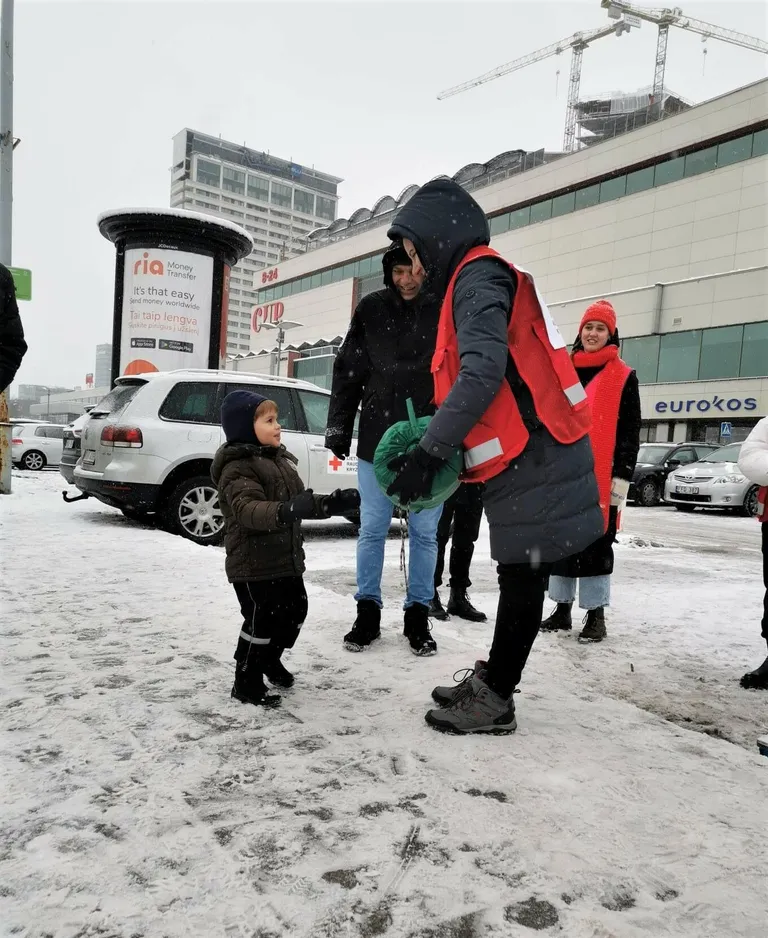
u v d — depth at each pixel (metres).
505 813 1.67
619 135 34.75
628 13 67.50
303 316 59.75
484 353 1.90
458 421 1.90
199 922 1.25
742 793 1.81
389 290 3.14
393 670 2.77
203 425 6.68
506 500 2.08
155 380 6.65
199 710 2.26
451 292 2.11
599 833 1.59
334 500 1.99
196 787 1.75
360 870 1.42
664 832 1.60
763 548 3.22
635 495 15.97
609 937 1.25
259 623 2.32
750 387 27.72
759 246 29.84
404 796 1.74
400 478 2.01
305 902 1.32
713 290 29.34
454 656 2.99
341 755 1.97
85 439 7.07
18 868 1.39
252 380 7.10
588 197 36.59
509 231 40.16
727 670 3.25
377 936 1.23
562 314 35.41
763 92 29.62
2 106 9.86
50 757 1.89
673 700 2.83
